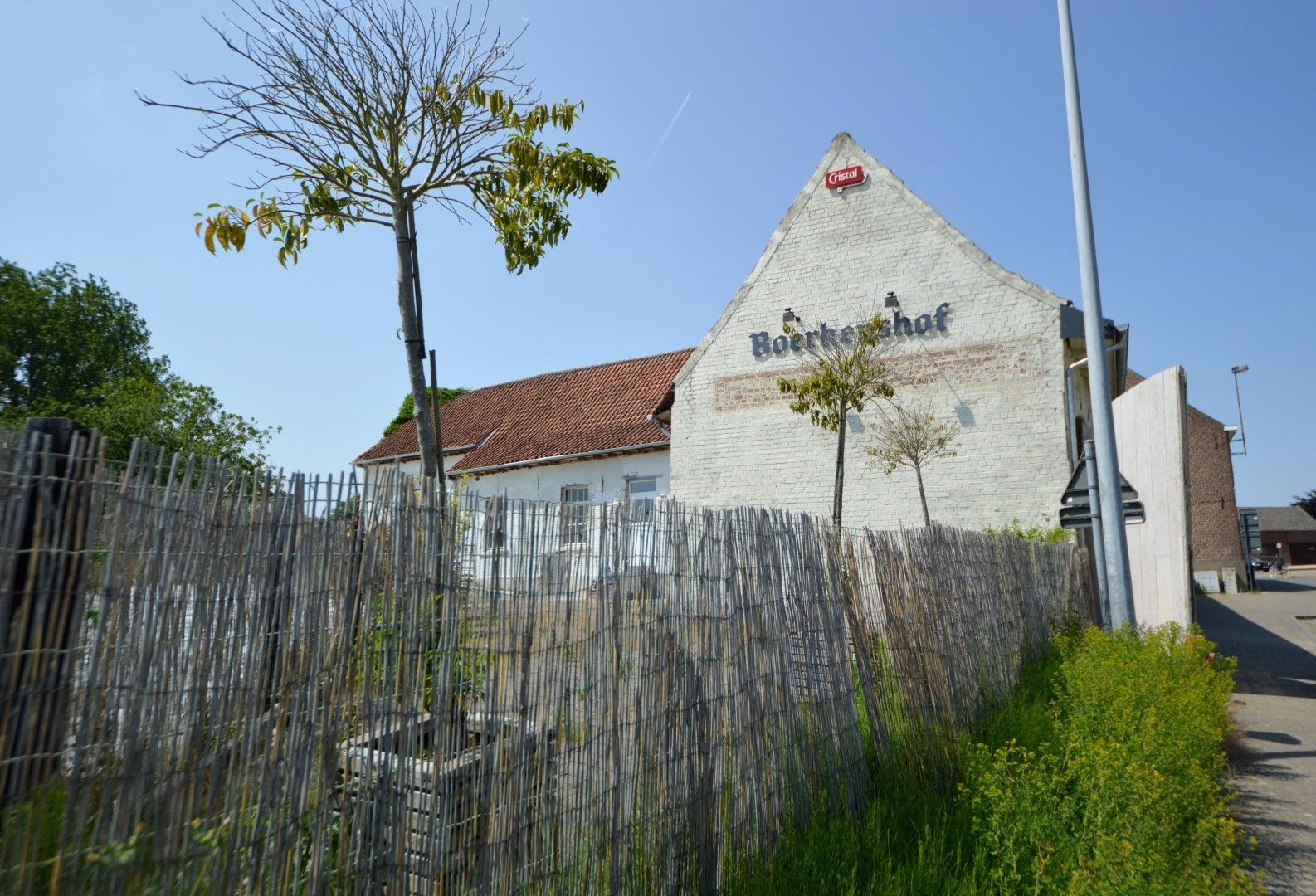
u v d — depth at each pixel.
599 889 3.27
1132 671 6.51
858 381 14.38
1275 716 8.77
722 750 4.09
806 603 5.03
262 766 2.23
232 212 5.78
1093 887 3.31
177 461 2.12
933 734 5.81
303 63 5.51
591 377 23.98
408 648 2.69
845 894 3.70
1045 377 15.36
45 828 1.80
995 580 8.50
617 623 3.53
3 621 1.77
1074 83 10.16
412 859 2.64
